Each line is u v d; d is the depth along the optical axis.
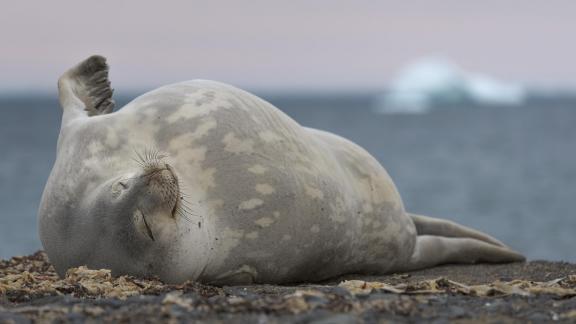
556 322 18.45
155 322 17.73
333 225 27.50
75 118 27.41
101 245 24.08
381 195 30.59
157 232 23.14
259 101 27.47
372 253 30.45
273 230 25.66
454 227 35.47
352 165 30.39
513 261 34.34
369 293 20.89
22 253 74.38
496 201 132.62
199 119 25.66
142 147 25.14
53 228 25.20
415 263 32.38
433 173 186.25
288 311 18.64
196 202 24.45
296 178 26.33
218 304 19.12
